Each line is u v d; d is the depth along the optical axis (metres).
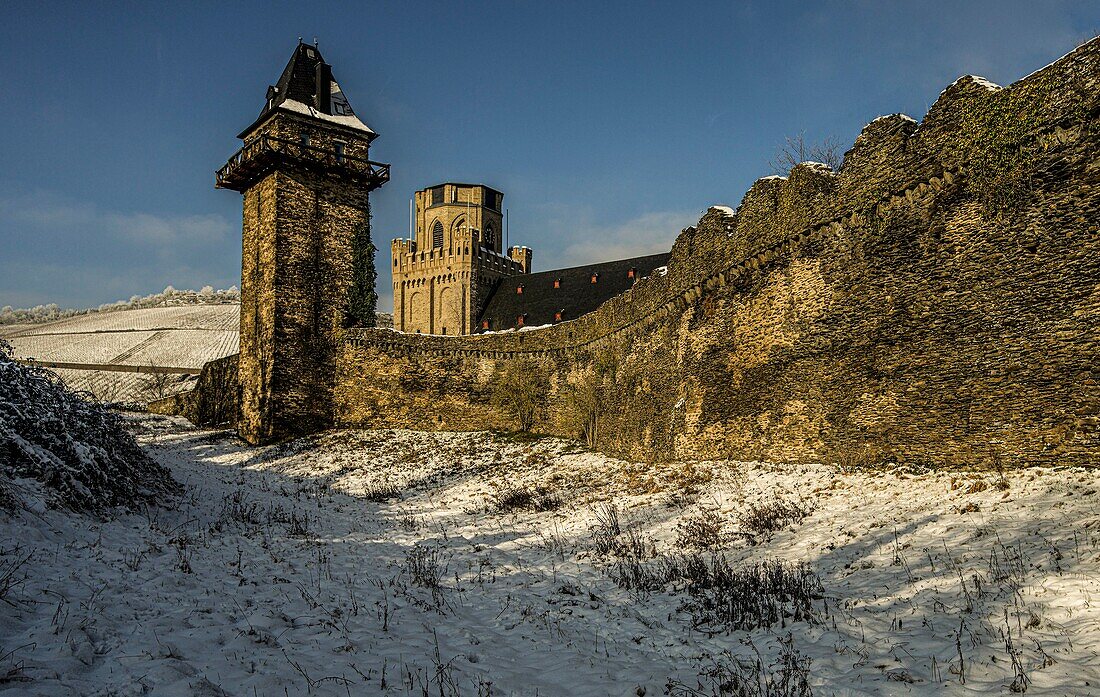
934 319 13.76
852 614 7.51
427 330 72.62
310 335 36.66
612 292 53.34
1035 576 7.34
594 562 11.29
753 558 10.36
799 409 16.66
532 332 32.56
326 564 10.57
